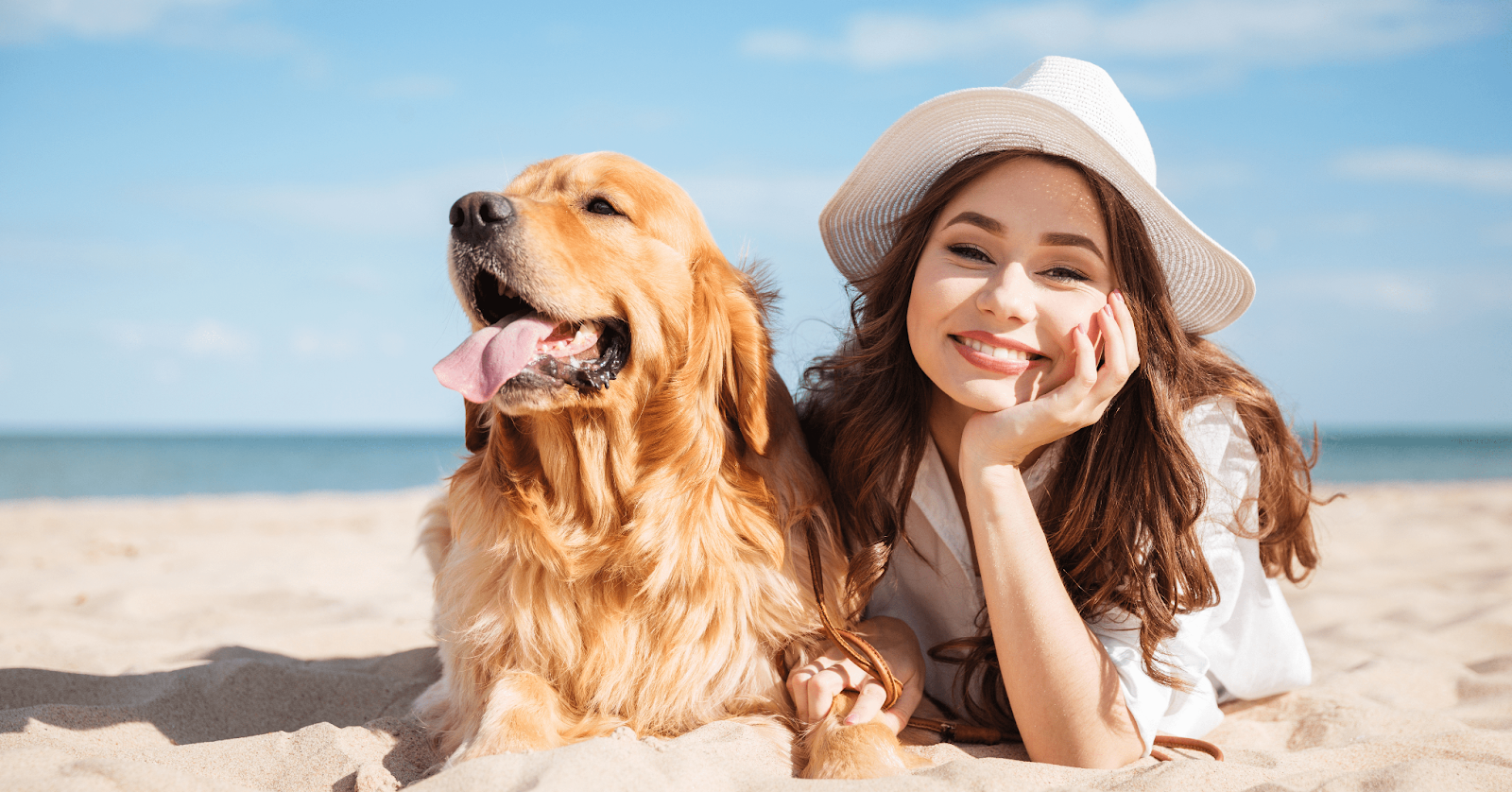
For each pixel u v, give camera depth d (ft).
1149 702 7.83
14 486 84.38
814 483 9.20
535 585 8.28
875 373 8.80
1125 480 8.21
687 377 8.41
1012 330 7.61
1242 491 9.01
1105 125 8.07
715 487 8.38
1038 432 7.41
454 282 8.62
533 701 7.71
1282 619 10.00
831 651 8.28
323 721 8.65
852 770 6.66
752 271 10.09
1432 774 6.23
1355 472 103.81
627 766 6.05
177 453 181.98
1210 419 8.77
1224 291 8.61
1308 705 9.89
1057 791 6.08
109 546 26.32
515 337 8.23
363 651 12.63
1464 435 371.35
